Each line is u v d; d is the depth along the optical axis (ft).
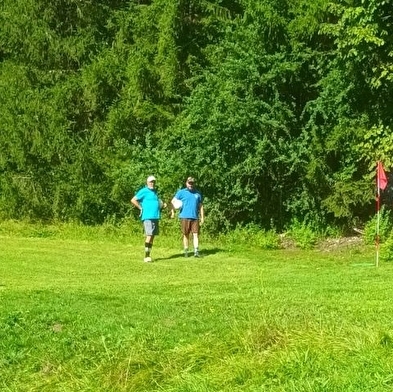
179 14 79.10
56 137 81.05
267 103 72.54
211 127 71.51
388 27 65.92
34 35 82.17
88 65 82.07
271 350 22.49
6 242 70.08
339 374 19.72
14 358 28.02
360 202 72.02
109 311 33.40
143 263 55.77
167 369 23.27
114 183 79.56
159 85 80.33
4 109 82.17
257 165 70.95
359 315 28.60
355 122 70.64
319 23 72.28
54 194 81.92
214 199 73.31
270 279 44.62
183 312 32.50
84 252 62.75
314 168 70.49
